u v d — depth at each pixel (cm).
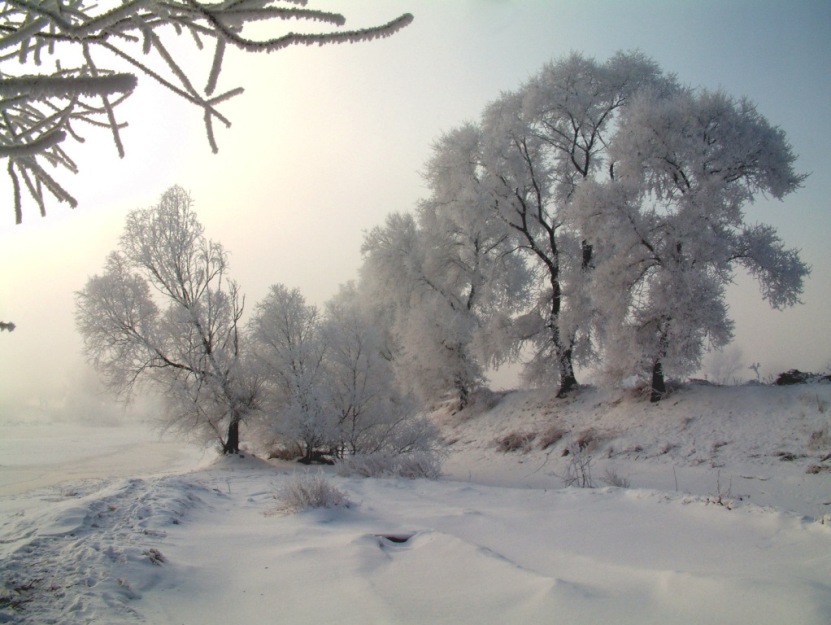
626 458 1919
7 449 3509
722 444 1795
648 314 2139
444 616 421
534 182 2814
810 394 1858
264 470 2006
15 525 693
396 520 807
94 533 665
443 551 595
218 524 810
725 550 586
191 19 150
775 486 1442
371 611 434
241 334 2398
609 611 407
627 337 2183
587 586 465
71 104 190
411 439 2134
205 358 2305
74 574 501
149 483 1091
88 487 1345
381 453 1611
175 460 2928
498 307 3095
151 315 2295
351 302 3891
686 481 1592
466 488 1145
